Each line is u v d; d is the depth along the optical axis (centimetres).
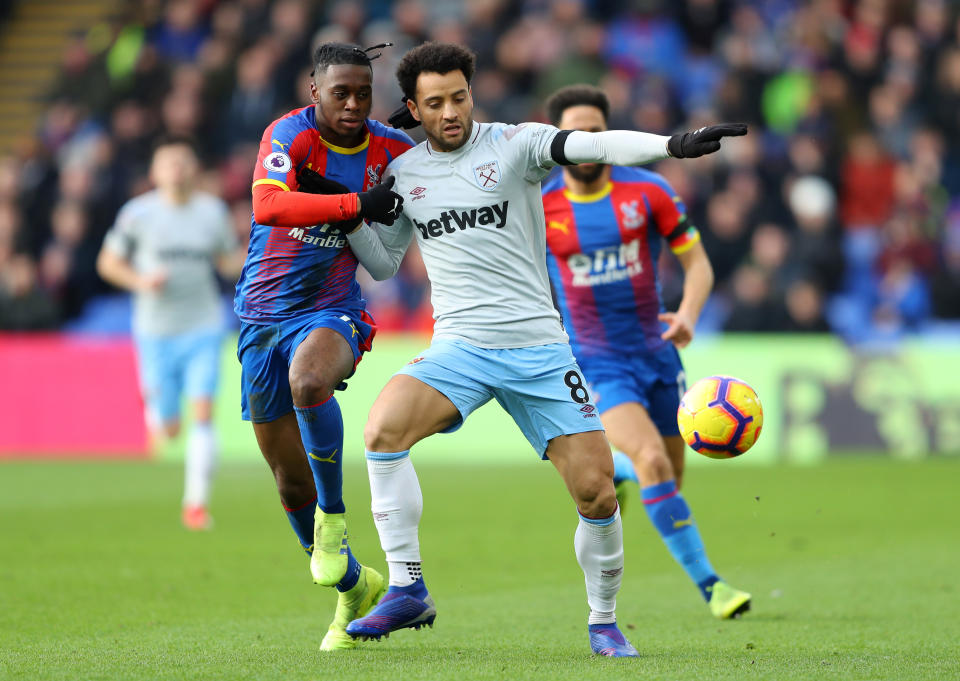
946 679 1486
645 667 1563
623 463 2336
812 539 3069
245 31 6600
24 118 8119
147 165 6219
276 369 1814
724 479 4453
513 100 6106
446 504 3816
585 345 2266
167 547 2944
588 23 6394
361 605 1761
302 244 1783
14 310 5828
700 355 5259
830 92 6450
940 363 5053
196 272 3478
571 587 2412
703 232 5650
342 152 1784
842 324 5512
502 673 1509
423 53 1675
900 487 4147
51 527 3325
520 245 1712
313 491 1853
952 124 6397
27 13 8412
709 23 6575
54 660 1619
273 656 1662
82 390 5631
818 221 5456
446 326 1731
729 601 2080
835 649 1750
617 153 1617
